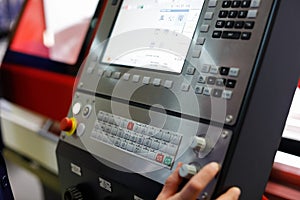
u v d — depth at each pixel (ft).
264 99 1.79
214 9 2.00
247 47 1.78
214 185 1.67
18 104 4.34
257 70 1.72
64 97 3.64
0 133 4.70
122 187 2.02
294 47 1.90
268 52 1.74
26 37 4.47
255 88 1.72
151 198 1.87
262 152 1.88
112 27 2.50
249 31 1.81
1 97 4.62
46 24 4.25
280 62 1.83
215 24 1.96
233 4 1.91
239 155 1.72
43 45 4.17
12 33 4.68
